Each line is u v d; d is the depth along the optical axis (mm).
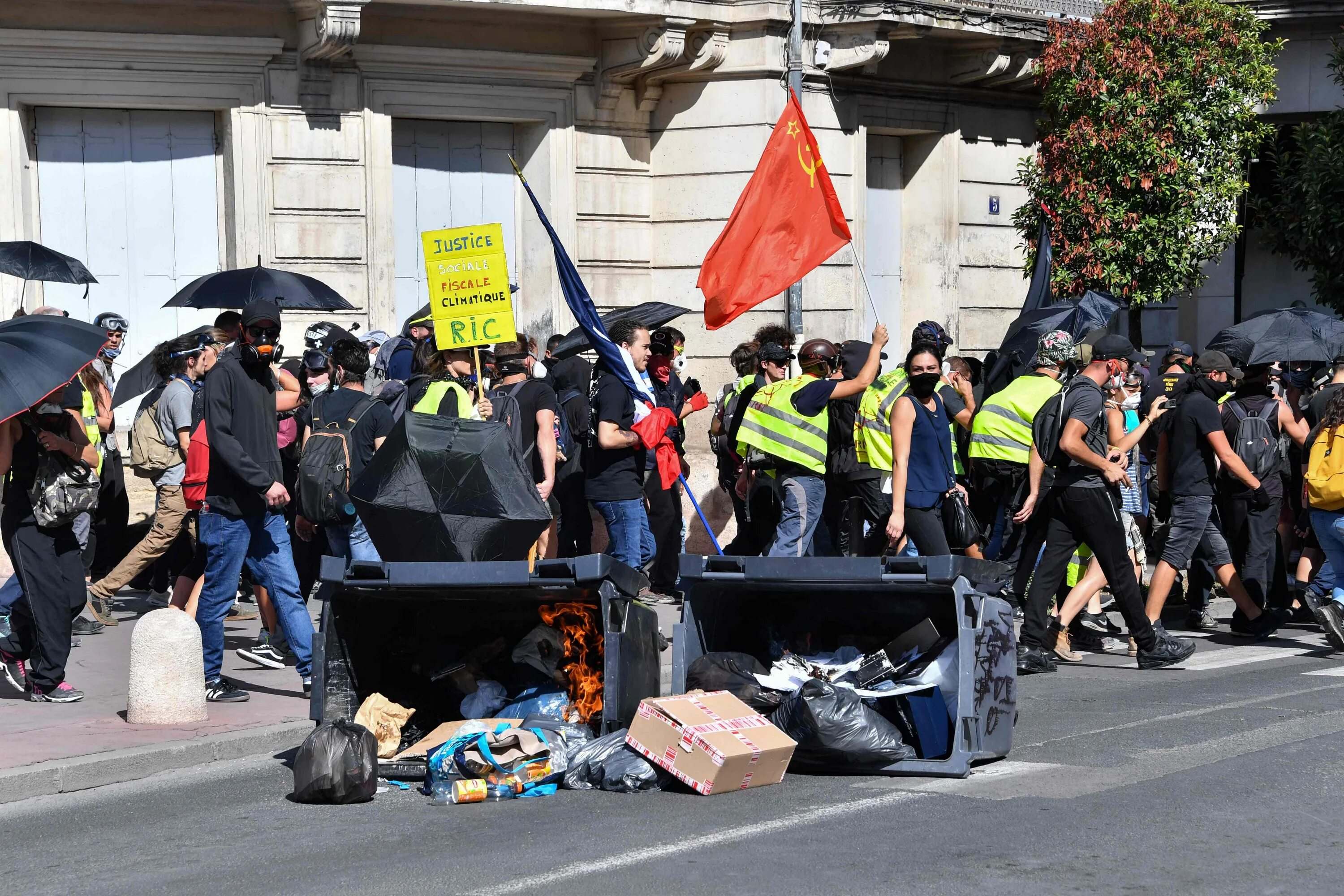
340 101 14867
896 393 9930
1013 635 6984
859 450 10070
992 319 19234
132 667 7730
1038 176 17453
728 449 11312
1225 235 17266
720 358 16422
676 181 16531
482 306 8602
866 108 17375
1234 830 5594
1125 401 12055
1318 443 9969
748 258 11445
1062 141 16891
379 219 15141
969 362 12312
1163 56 16531
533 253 16188
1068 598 9750
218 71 14328
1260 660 9734
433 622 7363
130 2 13930
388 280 15227
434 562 6918
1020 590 9734
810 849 5453
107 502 11250
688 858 5379
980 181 18891
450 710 7340
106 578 10445
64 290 14258
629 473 10344
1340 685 8648
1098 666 9578
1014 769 6668
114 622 10719
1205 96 16750
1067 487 9188
